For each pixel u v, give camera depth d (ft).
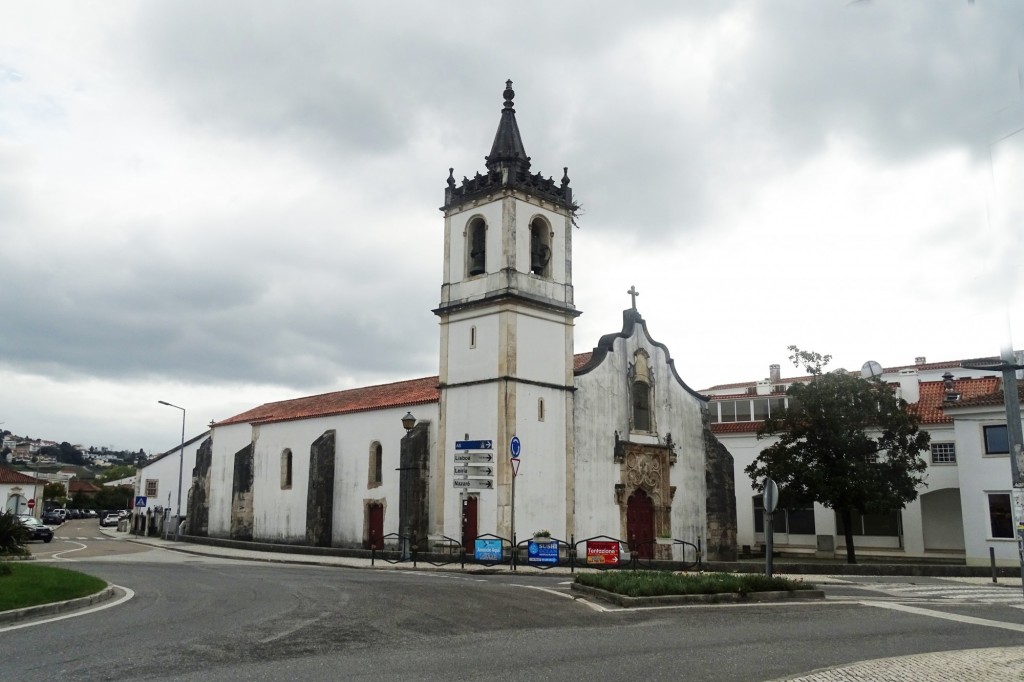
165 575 82.43
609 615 55.93
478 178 129.29
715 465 145.59
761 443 169.17
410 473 127.44
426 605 58.08
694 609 59.52
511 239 123.34
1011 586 82.28
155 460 228.43
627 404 135.03
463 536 118.52
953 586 81.00
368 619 51.01
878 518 152.56
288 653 39.52
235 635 44.42
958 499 147.54
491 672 35.76
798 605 62.34
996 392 126.31
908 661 37.68
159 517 215.31
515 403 118.93
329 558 119.75
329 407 158.71
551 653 40.65
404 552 112.47
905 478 123.03
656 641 44.83
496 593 67.15
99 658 37.65
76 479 628.69
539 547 107.14
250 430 180.14
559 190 133.18
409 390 147.74
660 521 135.33
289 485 161.89
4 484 287.48
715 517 143.54
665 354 143.64
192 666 36.14
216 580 76.89
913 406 149.38
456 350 127.13
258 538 166.40
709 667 37.65
